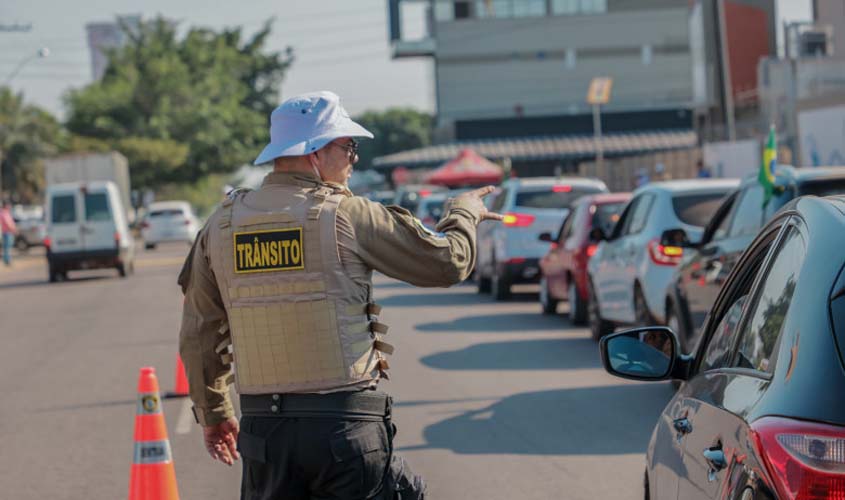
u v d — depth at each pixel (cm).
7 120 9931
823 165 2688
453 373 1262
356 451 374
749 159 3394
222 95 10281
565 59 10581
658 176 4188
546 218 2053
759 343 348
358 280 379
